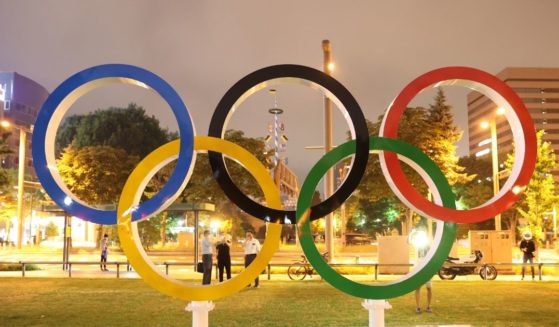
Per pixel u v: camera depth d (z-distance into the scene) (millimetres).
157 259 28016
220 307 11398
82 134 47000
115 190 37562
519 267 20891
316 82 8219
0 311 10961
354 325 9547
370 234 51094
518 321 9914
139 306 11547
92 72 8195
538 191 32781
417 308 10750
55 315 10516
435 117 32156
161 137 49844
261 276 18422
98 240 40062
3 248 42906
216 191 33781
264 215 8008
